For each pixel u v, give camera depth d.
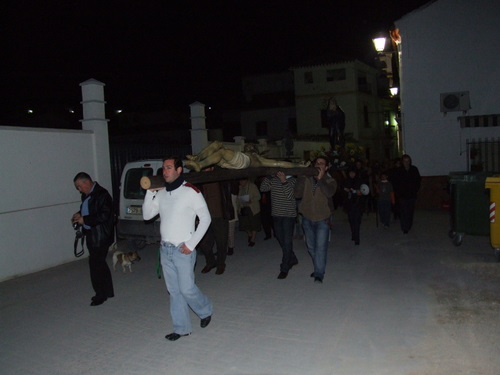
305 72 36.66
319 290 6.85
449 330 5.13
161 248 5.13
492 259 8.38
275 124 38.09
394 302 6.16
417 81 16.23
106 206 6.43
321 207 7.03
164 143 13.73
